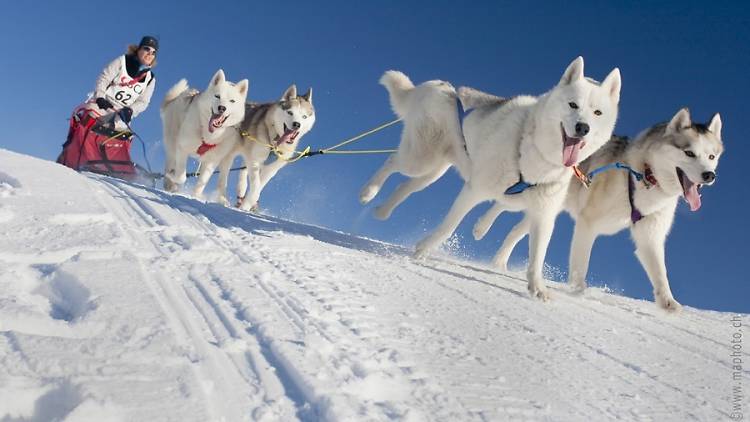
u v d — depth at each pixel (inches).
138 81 288.7
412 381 83.9
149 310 87.0
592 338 135.3
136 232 138.3
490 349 107.3
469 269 208.2
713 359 138.9
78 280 94.9
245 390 70.9
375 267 158.9
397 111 242.4
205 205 218.4
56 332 77.5
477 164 186.1
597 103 167.9
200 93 303.7
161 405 62.7
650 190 194.5
